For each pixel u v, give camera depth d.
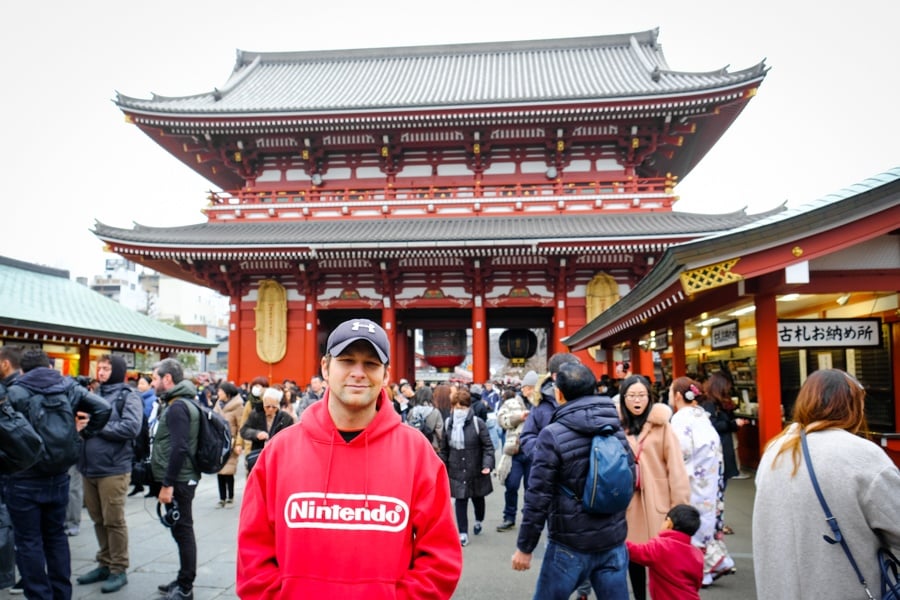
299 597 2.49
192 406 6.25
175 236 24.25
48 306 17.47
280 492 2.68
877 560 3.02
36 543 5.42
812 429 3.37
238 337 26.33
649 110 24.59
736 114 25.83
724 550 6.56
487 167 27.66
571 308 25.56
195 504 11.35
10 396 5.40
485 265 25.25
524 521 4.38
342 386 2.73
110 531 6.56
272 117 25.56
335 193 27.34
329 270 26.27
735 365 16.16
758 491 3.52
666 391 14.58
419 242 22.47
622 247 22.38
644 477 5.50
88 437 6.57
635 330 16.69
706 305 10.52
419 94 32.84
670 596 4.63
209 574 7.10
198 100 31.38
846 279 8.15
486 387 24.97
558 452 4.36
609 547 4.35
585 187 26.58
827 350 12.23
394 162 27.89
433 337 31.02
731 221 22.88
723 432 9.51
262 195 27.95
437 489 2.87
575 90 30.41
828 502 3.11
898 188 6.84
